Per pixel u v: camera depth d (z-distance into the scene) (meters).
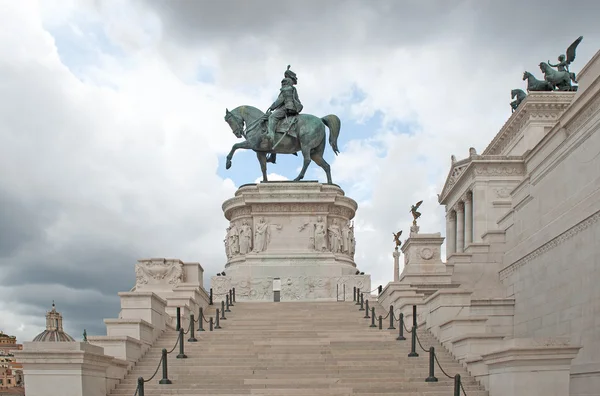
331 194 38.31
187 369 19.14
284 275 36.75
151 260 30.83
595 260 23.22
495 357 16.45
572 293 24.92
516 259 30.81
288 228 38.16
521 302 30.12
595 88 23.44
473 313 30.75
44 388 16.02
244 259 37.59
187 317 25.69
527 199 29.94
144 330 21.25
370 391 17.22
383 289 29.02
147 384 18.03
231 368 19.12
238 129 41.47
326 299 36.28
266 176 40.56
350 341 21.95
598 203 23.08
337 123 41.66
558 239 26.36
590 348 23.23
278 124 40.03
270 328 24.45
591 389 22.59
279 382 17.86
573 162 25.45
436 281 32.62
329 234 38.56
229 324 25.42
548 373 15.55
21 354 16.00
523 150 52.50
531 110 51.34
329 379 18.00
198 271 31.61
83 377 16.12
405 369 18.88
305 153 39.62
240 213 39.22
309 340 22.19
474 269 33.03
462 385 16.53
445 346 21.23
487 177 50.16
